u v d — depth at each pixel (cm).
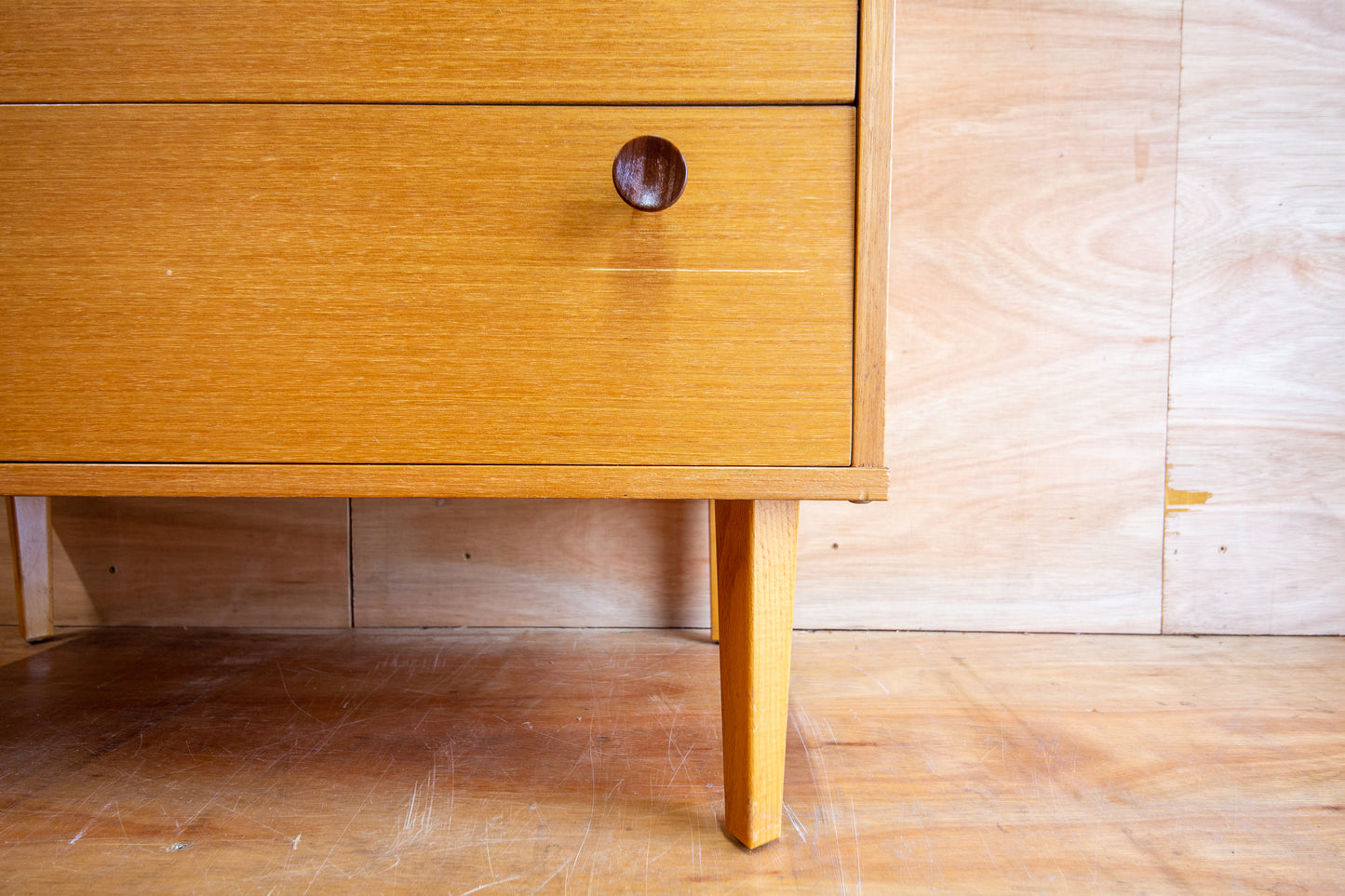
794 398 52
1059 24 103
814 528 109
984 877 52
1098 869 53
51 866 53
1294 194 103
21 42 50
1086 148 104
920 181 104
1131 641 104
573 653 99
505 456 52
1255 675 91
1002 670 93
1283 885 51
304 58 50
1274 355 105
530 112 50
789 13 50
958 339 106
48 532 105
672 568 111
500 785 64
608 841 56
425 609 111
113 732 75
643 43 50
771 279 51
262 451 52
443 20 50
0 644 103
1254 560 107
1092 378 106
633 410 52
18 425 52
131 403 52
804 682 89
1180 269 104
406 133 50
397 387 51
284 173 51
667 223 51
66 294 51
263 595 111
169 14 50
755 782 54
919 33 103
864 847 55
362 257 51
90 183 51
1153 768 68
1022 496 107
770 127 50
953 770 67
